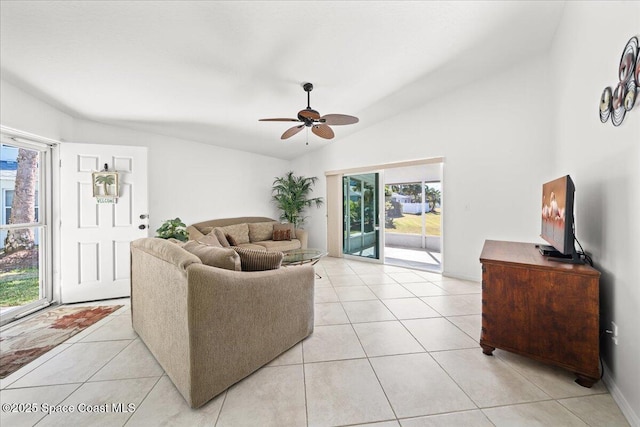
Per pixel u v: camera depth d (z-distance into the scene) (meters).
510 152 3.16
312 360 1.75
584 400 1.37
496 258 1.75
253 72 2.42
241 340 1.53
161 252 1.54
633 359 1.24
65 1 1.48
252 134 4.15
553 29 2.53
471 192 3.47
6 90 2.18
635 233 1.24
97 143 3.19
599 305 1.52
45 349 1.89
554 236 1.80
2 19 1.55
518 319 1.65
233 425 1.23
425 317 2.40
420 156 3.93
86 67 2.08
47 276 2.73
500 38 2.56
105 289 2.90
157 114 3.08
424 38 2.36
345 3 1.81
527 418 1.25
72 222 2.78
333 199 5.23
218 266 1.60
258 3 1.68
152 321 1.74
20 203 2.54
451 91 3.58
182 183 4.13
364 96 3.35
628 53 1.28
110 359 1.76
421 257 5.35
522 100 3.05
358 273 3.97
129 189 2.98
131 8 1.58
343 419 1.26
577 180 2.00
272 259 1.89
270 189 5.64
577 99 2.00
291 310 1.88
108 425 1.23
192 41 1.92
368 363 1.71
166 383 1.52
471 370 1.62
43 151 2.69
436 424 1.23
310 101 3.23
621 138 1.36
